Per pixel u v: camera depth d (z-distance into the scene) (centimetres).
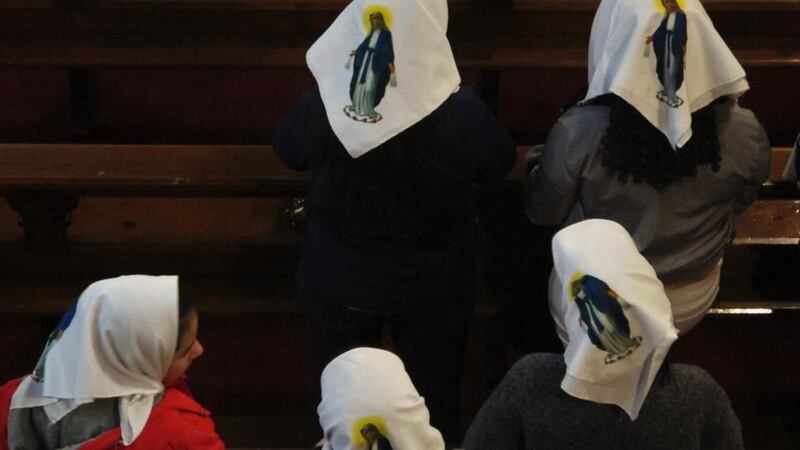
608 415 363
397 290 463
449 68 428
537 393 367
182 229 616
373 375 353
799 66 643
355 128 424
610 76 425
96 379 364
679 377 364
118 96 737
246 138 718
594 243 358
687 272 461
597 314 348
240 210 615
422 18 420
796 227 585
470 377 621
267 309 584
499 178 456
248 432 605
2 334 630
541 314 556
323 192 452
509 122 719
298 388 624
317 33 645
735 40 645
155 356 369
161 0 633
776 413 617
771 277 591
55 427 368
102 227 616
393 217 450
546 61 633
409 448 350
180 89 743
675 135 417
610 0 429
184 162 558
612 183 439
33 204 583
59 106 735
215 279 596
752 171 445
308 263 480
